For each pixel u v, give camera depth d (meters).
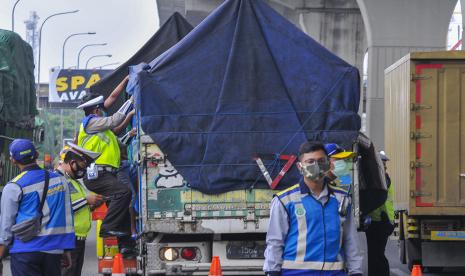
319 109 14.62
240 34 14.82
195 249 14.51
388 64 53.47
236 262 14.36
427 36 53.41
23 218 11.48
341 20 78.50
